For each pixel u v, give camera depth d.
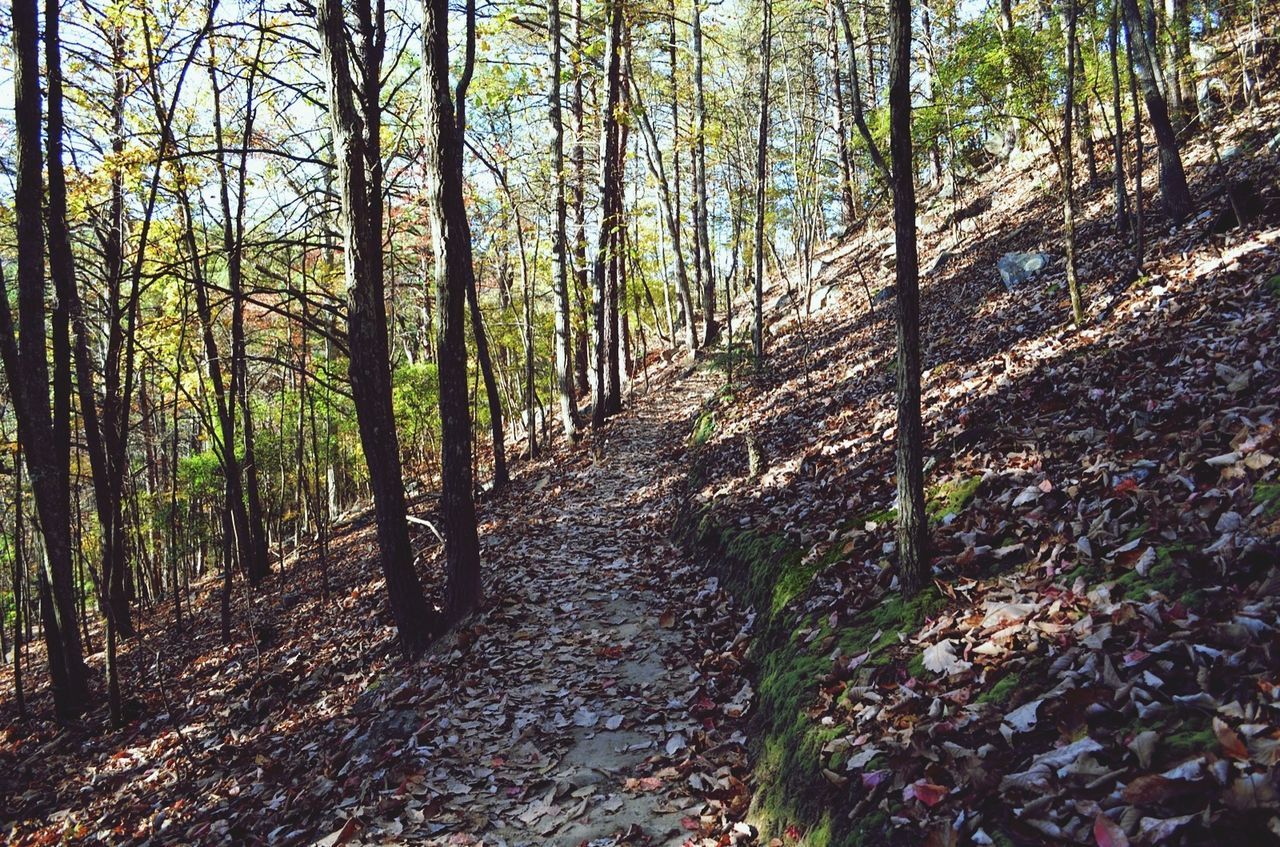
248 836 4.73
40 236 7.97
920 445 4.25
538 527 10.67
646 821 3.99
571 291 18.53
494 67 14.69
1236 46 12.71
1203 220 8.78
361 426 6.91
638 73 22.52
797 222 25.41
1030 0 14.52
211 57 9.90
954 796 2.71
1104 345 6.71
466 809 4.31
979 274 14.38
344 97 6.60
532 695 5.62
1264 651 2.47
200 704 8.15
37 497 8.42
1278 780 2.01
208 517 19.02
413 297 20.05
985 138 22.56
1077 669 2.94
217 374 12.28
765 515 7.39
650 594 7.60
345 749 5.59
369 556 12.84
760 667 5.14
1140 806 2.21
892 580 4.66
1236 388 4.36
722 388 15.69
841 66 28.00
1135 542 3.50
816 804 3.29
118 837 5.63
